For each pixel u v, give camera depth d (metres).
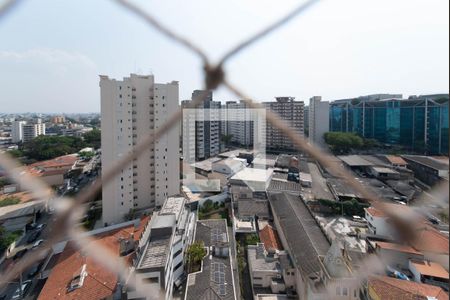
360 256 12.66
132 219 22.64
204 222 21.61
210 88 1.61
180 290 14.83
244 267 16.50
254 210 23.50
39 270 16.69
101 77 21.44
